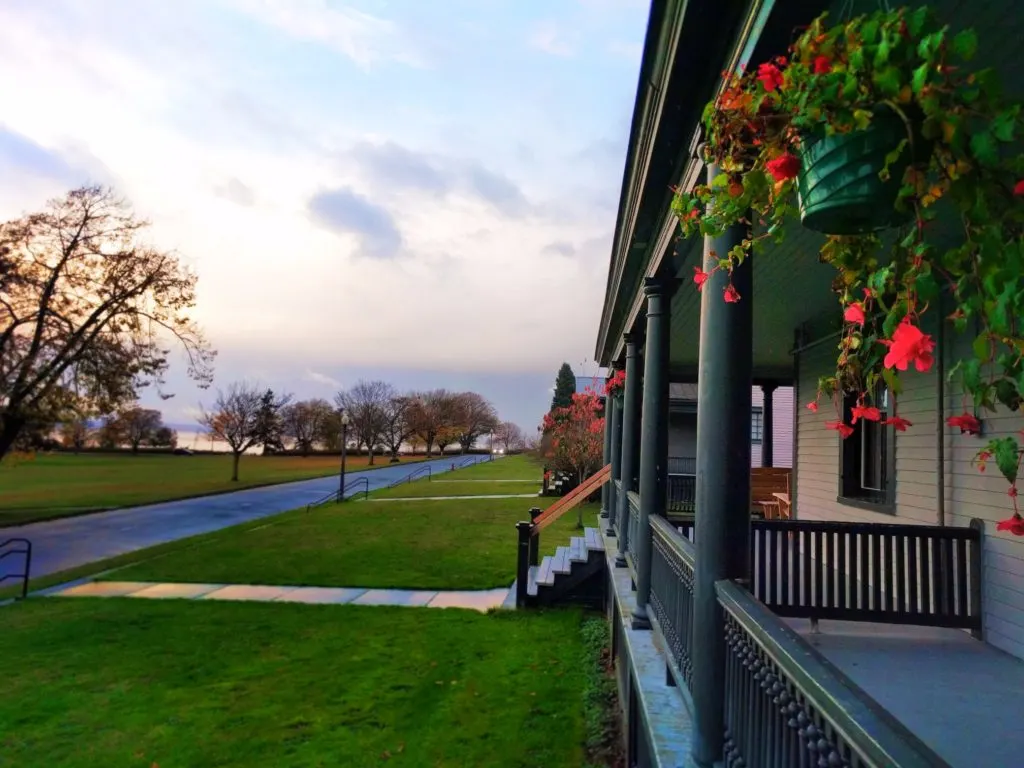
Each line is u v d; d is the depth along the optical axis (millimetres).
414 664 6215
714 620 2113
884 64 1127
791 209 1564
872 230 1431
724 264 1912
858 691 1075
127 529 16891
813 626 4438
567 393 50875
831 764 1100
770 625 1509
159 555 12258
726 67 2318
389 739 4621
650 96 3053
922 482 5004
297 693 5477
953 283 1326
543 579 8555
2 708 5203
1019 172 1068
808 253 4520
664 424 4426
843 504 6473
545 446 32844
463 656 6453
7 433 17594
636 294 5754
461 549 12586
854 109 1190
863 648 3982
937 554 4254
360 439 60031
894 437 5465
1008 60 2201
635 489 6645
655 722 2787
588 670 6055
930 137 1100
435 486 28797
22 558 12664
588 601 8523
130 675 5945
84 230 17594
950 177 1103
